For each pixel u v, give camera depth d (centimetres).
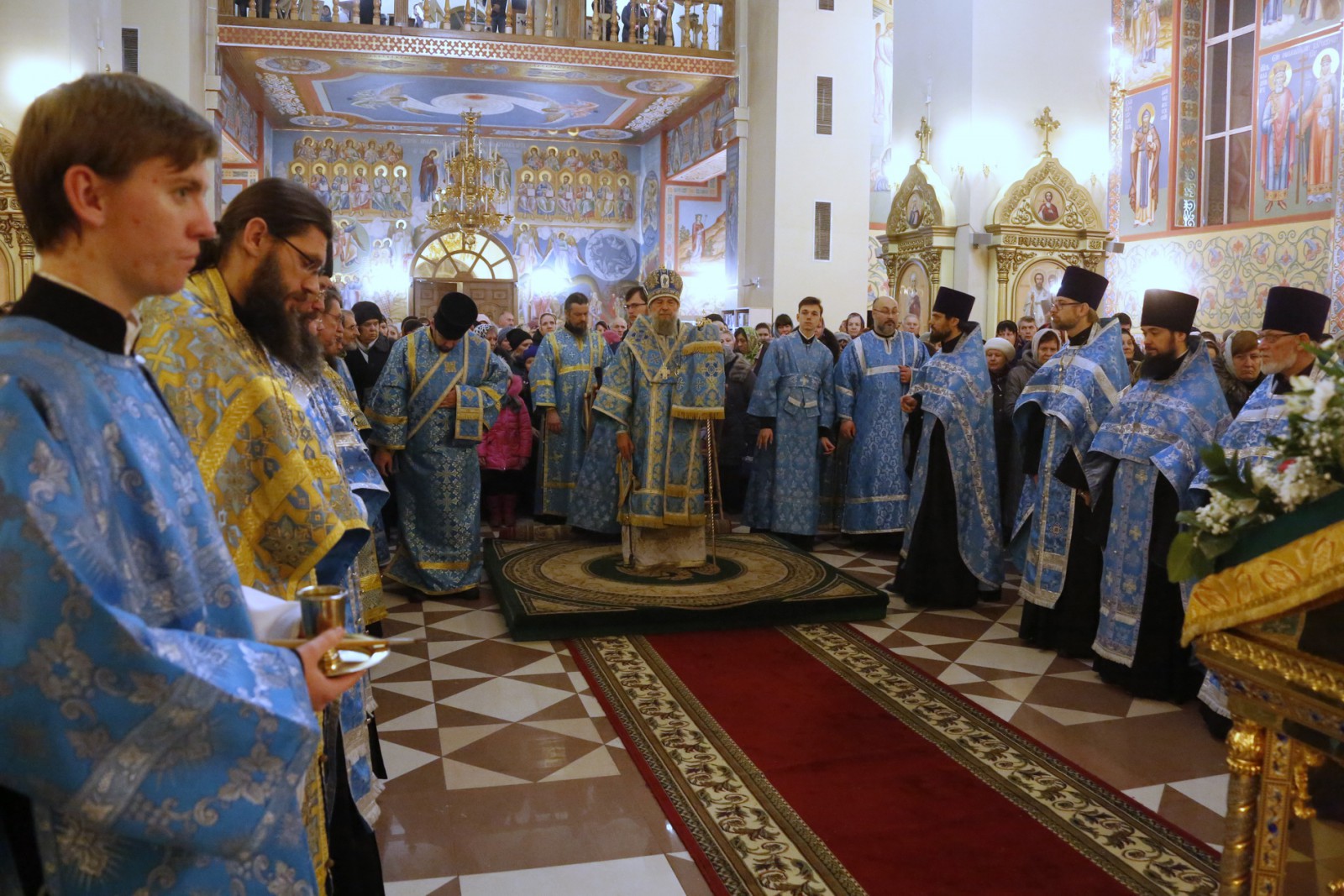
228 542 169
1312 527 177
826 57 1352
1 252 725
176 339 169
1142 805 316
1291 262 1430
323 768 189
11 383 99
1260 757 194
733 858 282
